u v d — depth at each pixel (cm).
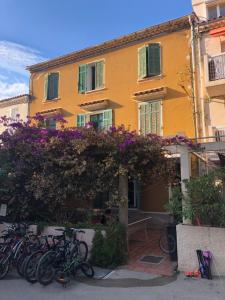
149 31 1619
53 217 1035
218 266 741
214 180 790
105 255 837
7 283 716
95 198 977
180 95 1503
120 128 1004
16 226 857
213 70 1324
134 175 919
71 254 745
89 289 677
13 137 1043
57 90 1950
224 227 756
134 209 1513
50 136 1015
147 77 1612
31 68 2069
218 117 1384
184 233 783
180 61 1530
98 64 1806
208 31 1475
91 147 938
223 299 613
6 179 1045
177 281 718
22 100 2088
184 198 802
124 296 636
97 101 1717
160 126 1530
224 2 1619
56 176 964
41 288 684
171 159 977
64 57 1914
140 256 938
